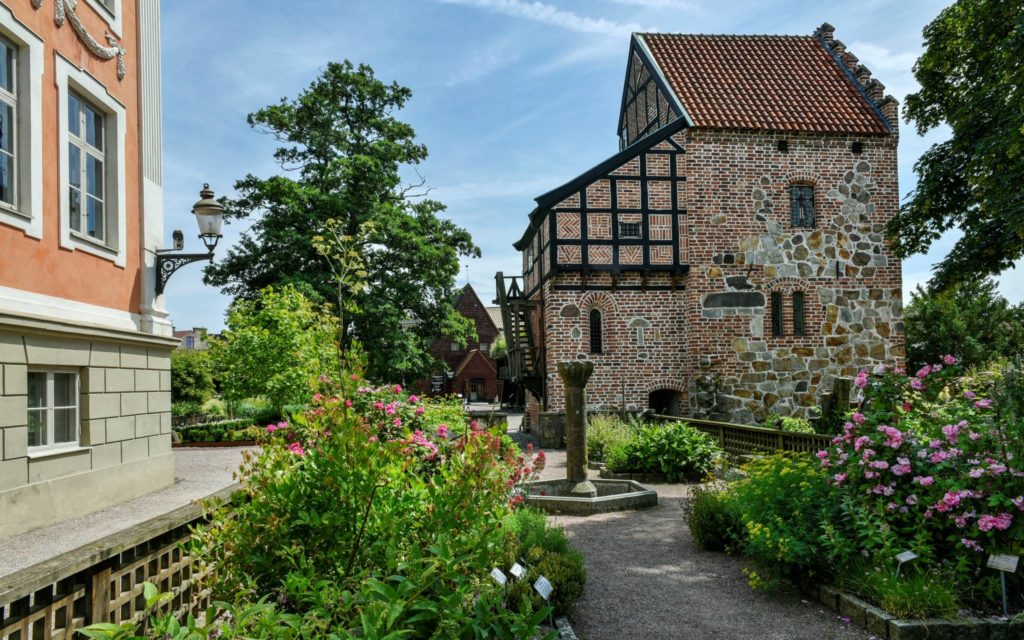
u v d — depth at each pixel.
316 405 4.46
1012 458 5.31
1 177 7.08
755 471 7.38
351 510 3.75
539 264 21.72
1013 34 13.82
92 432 8.09
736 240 20.36
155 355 9.63
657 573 6.91
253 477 3.98
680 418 17.28
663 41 23.47
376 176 23.88
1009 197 13.84
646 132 23.78
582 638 5.21
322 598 3.08
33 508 6.96
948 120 16.11
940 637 4.82
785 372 20.27
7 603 3.14
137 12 9.79
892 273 20.92
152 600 2.74
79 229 8.51
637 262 20.08
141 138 9.74
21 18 7.23
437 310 25.98
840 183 20.84
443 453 5.70
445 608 2.97
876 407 6.53
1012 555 5.02
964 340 29.36
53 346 7.41
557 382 19.78
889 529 5.60
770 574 6.16
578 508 10.07
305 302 17.38
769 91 21.70
